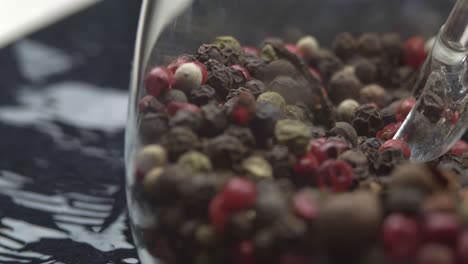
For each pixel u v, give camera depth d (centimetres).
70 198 20
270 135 15
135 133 15
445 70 17
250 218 13
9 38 27
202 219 13
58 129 23
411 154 17
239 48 19
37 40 27
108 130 23
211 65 17
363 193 13
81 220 19
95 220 19
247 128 15
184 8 17
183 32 18
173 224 14
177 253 14
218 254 13
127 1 29
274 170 14
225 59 18
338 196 12
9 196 20
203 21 18
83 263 17
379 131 18
